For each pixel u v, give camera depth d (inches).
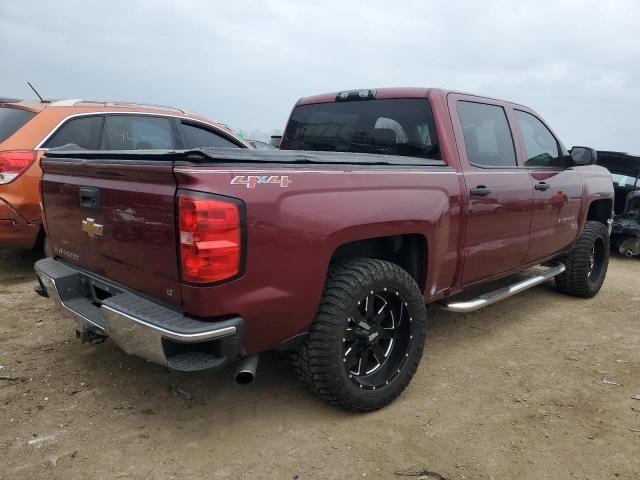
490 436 110.8
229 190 90.5
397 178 120.3
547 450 106.4
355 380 113.7
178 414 115.3
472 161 146.3
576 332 174.7
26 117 199.8
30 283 201.8
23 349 143.7
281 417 115.4
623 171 333.7
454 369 143.0
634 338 170.4
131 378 130.1
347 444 106.3
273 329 100.7
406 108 147.9
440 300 149.3
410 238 128.8
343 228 106.2
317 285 103.8
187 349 94.2
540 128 183.8
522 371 142.9
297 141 179.5
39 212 195.2
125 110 220.2
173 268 93.4
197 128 243.4
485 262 151.9
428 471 98.8
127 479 93.8
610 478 98.4
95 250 113.9
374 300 118.6
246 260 92.9
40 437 104.6
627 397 129.3
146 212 96.3
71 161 116.9
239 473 96.7
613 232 312.7
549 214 177.3
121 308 97.3
